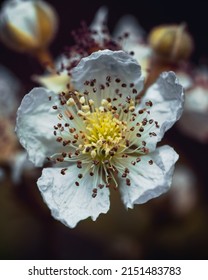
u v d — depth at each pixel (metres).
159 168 0.10
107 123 0.11
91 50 0.11
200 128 0.14
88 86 0.10
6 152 0.13
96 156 0.11
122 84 0.10
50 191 0.10
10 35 0.13
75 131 0.11
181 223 0.15
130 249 0.15
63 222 0.10
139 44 0.12
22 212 0.15
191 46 0.12
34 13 0.13
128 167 0.10
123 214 0.14
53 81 0.11
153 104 0.10
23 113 0.10
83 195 0.10
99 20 0.13
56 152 0.10
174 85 0.10
